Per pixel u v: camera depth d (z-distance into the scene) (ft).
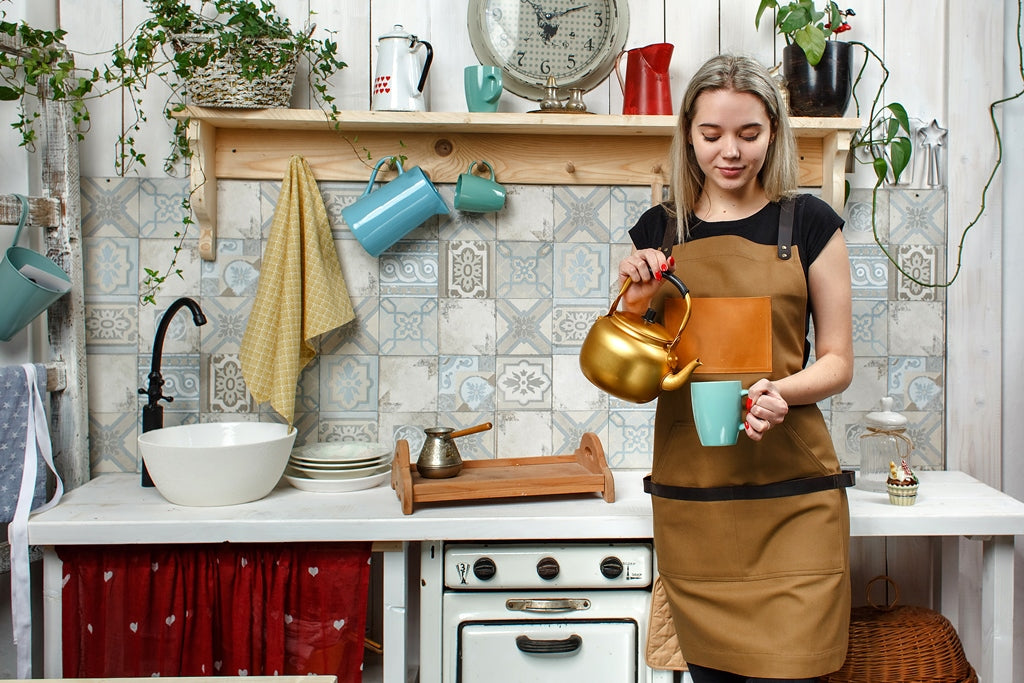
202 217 6.29
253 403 6.59
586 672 5.33
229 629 5.34
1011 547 5.50
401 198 6.05
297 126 6.19
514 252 6.61
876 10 6.69
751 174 4.39
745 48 6.64
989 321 6.72
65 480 6.24
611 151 6.51
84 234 6.50
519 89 6.58
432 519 5.20
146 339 6.54
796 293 4.44
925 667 5.28
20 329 5.81
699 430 4.04
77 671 5.32
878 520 5.30
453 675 5.34
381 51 6.09
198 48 5.72
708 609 4.62
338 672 5.33
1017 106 6.75
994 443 6.75
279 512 5.35
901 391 6.76
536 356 6.66
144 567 5.28
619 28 6.51
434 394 6.65
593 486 5.61
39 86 6.05
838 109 6.13
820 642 4.31
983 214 6.70
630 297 4.47
